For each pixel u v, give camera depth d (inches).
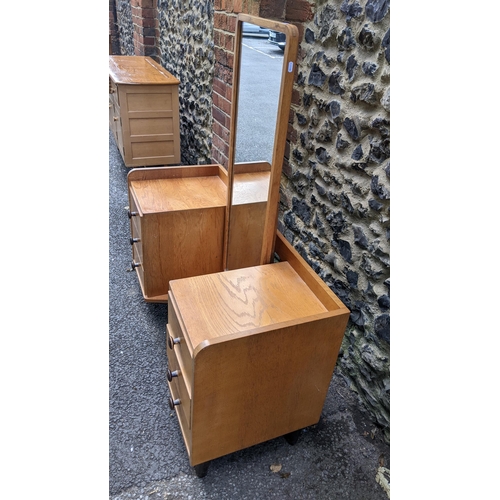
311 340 46.7
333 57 55.9
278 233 61.9
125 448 56.0
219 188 79.7
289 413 52.2
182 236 71.6
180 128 136.6
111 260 94.0
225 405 46.5
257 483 53.2
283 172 74.0
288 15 63.3
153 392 64.1
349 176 57.2
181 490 51.8
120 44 215.5
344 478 54.6
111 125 138.3
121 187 125.3
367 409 63.7
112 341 72.9
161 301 75.6
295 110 66.9
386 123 49.0
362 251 58.1
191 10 109.3
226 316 48.4
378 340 58.2
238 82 58.9
